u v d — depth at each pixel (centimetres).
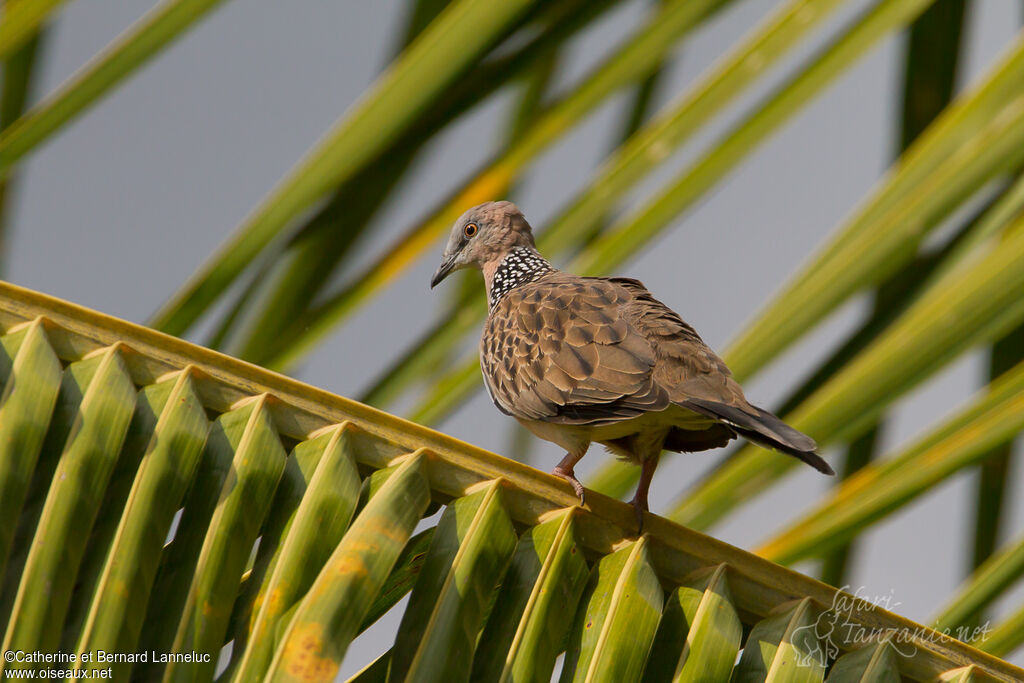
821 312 805
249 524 646
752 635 682
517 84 939
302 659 584
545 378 902
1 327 693
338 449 678
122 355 693
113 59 790
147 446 661
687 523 850
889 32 830
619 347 875
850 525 793
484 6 808
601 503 716
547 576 671
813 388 926
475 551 662
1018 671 693
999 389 787
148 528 630
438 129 880
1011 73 799
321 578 615
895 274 884
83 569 634
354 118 809
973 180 787
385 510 650
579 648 662
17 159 786
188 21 797
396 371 923
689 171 830
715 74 828
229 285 827
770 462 843
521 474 711
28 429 655
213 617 616
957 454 784
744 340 816
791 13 820
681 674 654
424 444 703
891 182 806
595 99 877
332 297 885
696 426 889
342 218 945
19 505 637
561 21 878
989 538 1067
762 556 798
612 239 833
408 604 649
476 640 662
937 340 777
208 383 692
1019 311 767
